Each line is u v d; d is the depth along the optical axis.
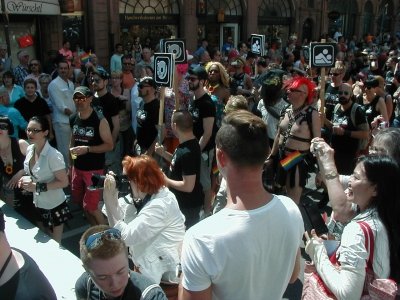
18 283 1.55
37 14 11.61
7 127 4.10
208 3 16.95
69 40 13.27
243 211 1.58
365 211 2.08
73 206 5.47
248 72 9.36
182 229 3.12
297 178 4.21
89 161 4.42
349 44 20.67
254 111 5.93
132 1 14.80
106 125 4.43
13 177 4.10
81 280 2.06
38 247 3.54
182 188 3.67
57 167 3.82
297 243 1.70
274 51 13.77
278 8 19.67
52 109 6.59
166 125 5.41
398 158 2.55
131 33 14.98
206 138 4.85
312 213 2.68
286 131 4.30
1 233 1.58
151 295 1.88
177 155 3.72
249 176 1.59
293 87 4.16
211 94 5.96
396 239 1.97
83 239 1.90
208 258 1.52
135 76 8.88
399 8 26.53
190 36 16.30
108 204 3.29
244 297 1.61
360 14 23.77
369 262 1.95
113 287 1.84
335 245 2.31
